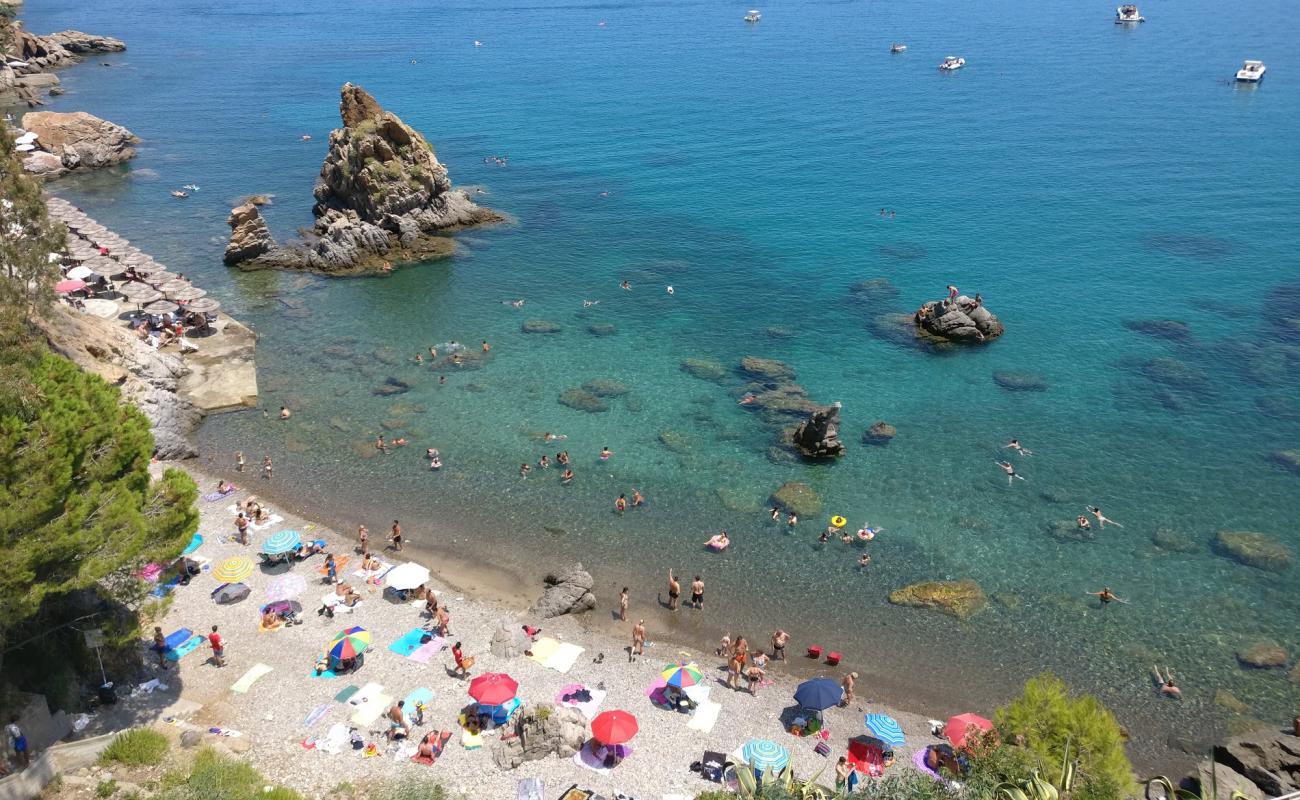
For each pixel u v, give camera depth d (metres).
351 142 95.75
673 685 36.19
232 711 34.66
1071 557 47.31
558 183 117.94
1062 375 66.88
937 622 43.00
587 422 60.78
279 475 54.38
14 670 31.84
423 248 92.38
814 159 128.25
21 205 39.38
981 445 57.94
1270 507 51.06
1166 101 155.00
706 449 57.56
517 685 35.81
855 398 64.06
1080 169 118.62
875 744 35.16
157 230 96.94
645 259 91.94
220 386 63.62
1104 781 27.25
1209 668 39.91
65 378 32.09
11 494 27.50
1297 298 77.88
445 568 46.44
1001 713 31.78
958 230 98.19
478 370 67.88
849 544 48.47
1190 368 67.00
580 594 43.41
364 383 65.75
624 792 31.80
